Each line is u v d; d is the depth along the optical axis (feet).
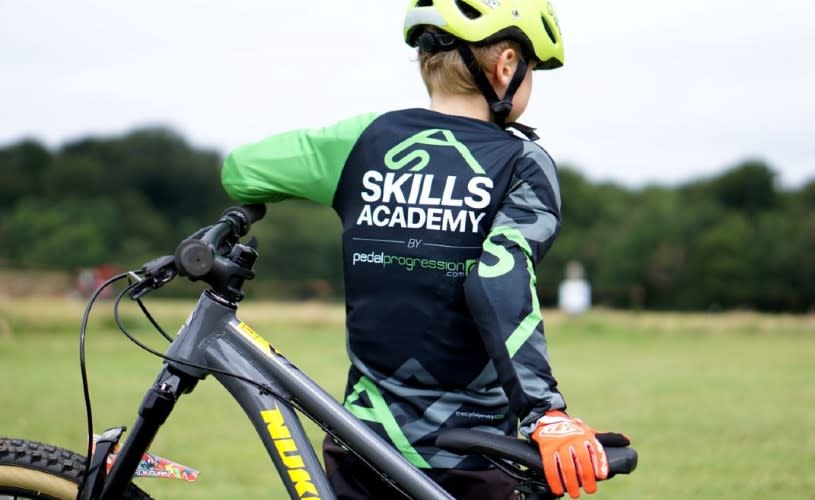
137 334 102.99
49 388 57.88
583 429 13.05
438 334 14.73
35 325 105.29
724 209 491.31
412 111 15.69
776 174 535.19
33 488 15.31
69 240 482.28
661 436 45.06
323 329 124.98
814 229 437.58
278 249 462.19
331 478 15.28
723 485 34.30
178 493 31.58
